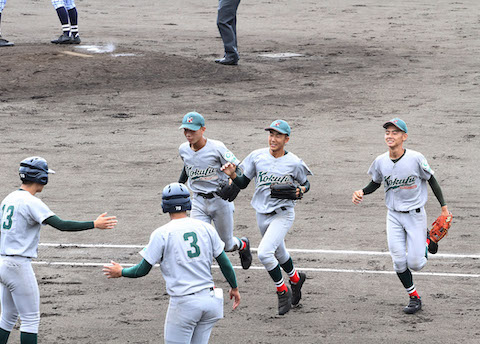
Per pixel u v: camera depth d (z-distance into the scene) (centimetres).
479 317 2777
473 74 7881
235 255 3531
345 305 2905
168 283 2064
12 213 2259
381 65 8406
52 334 2622
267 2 13525
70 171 4875
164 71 7769
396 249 2786
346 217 4041
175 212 2103
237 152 5259
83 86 7194
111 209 4159
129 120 6184
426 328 2681
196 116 2895
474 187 4531
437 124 6019
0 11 8481
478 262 3372
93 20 11594
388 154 2817
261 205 2839
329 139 5616
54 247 3575
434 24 11219
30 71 7425
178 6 13188
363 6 13062
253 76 7812
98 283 3133
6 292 2311
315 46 9638
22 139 5603
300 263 3375
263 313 2830
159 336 2614
